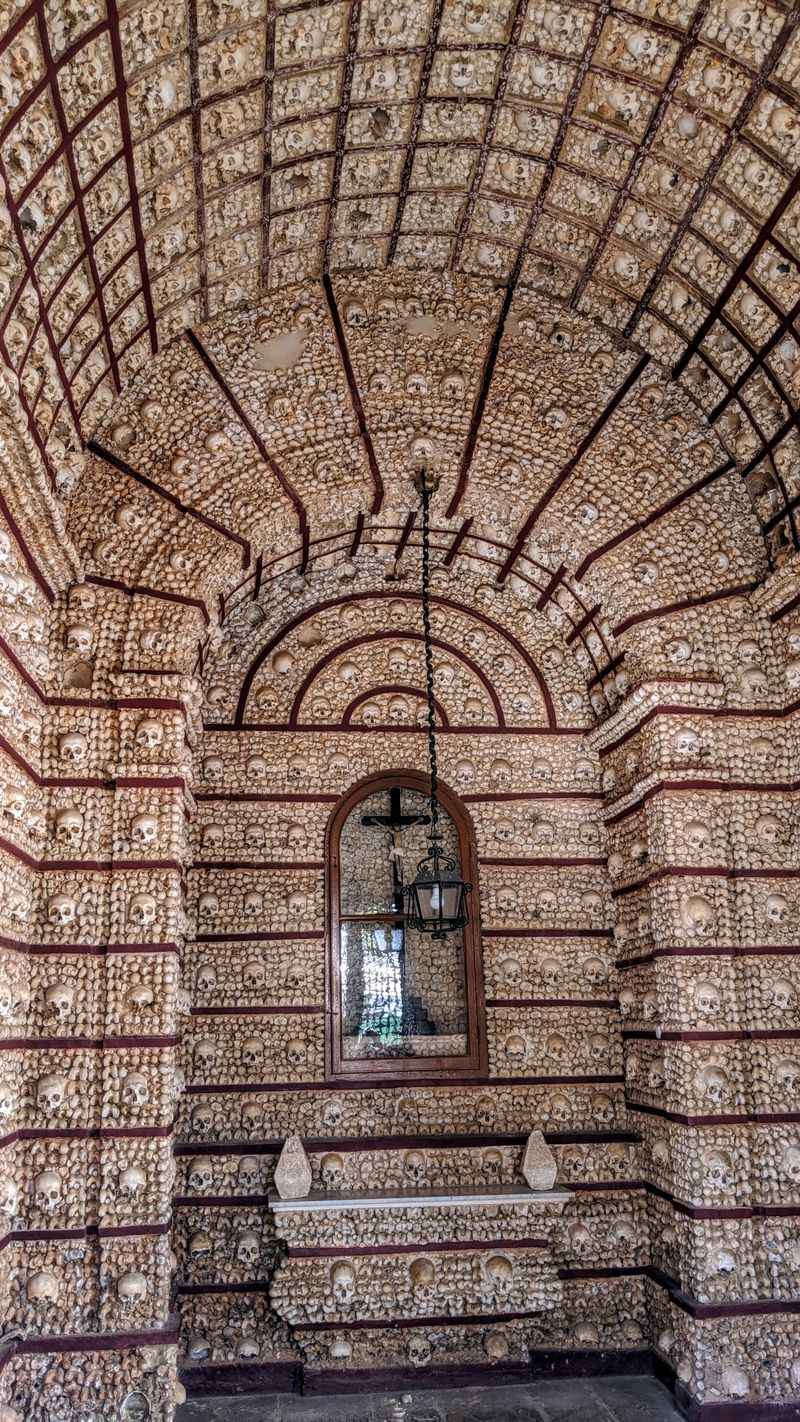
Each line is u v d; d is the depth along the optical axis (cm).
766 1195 687
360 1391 741
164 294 673
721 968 719
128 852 667
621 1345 779
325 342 752
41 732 664
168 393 722
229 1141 807
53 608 683
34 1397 595
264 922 855
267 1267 778
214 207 648
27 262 512
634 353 773
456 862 898
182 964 836
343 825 898
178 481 714
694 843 734
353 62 612
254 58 579
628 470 775
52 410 589
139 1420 598
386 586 932
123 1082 638
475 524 840
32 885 646
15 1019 611
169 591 704
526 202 715
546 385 775
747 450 754
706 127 639
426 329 766
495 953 877
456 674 930
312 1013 842
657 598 770
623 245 718
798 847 734
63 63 477
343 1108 827
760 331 695
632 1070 841
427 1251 763
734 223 667
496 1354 749
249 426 736
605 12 597
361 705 912
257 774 881
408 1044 857
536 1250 768
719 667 762
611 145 668
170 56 540
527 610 934
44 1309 608
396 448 760
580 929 886
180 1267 772
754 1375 662
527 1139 823
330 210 708
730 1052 708
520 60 630
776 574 735
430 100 650
